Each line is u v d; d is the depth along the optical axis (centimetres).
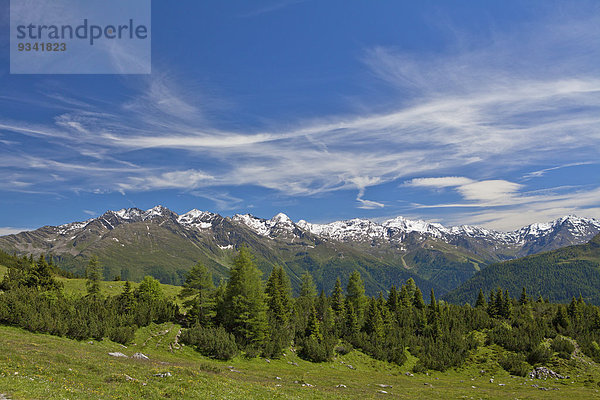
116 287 12300
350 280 12875
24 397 2147
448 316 13200
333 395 4153
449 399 5616
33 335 5800
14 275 9494
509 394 6662
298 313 10931
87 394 2483
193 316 8706
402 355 10250
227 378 4144
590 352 11025
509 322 13650
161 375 3466
